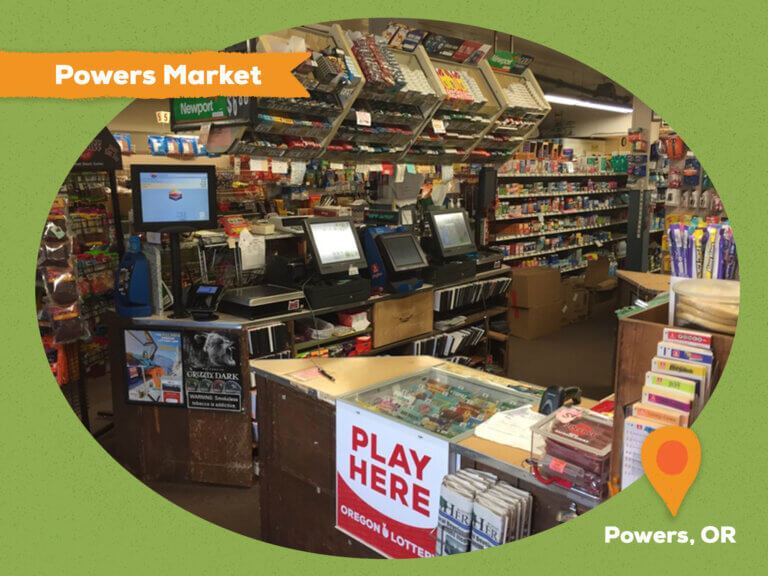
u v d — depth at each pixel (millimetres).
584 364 6195
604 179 10734
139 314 3871
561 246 9508
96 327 4656
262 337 3863
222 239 4188
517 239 8992
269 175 6574
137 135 7805
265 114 3855
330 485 2859
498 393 2818
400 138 4762
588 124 11930
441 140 5168
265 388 3146
